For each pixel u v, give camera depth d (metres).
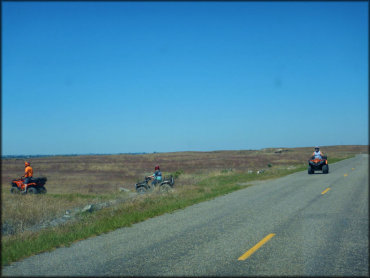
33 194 20.58
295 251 7.04
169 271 5.88
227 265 6.20
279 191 17.88
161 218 11.25
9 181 30.52
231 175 31.02
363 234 8.35
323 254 6.82
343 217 10.52
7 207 14.86
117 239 8.32
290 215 11.03
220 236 8.38
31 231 10.30
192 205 14.13
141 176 33.12
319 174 27.81
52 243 7.90
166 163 56.03
